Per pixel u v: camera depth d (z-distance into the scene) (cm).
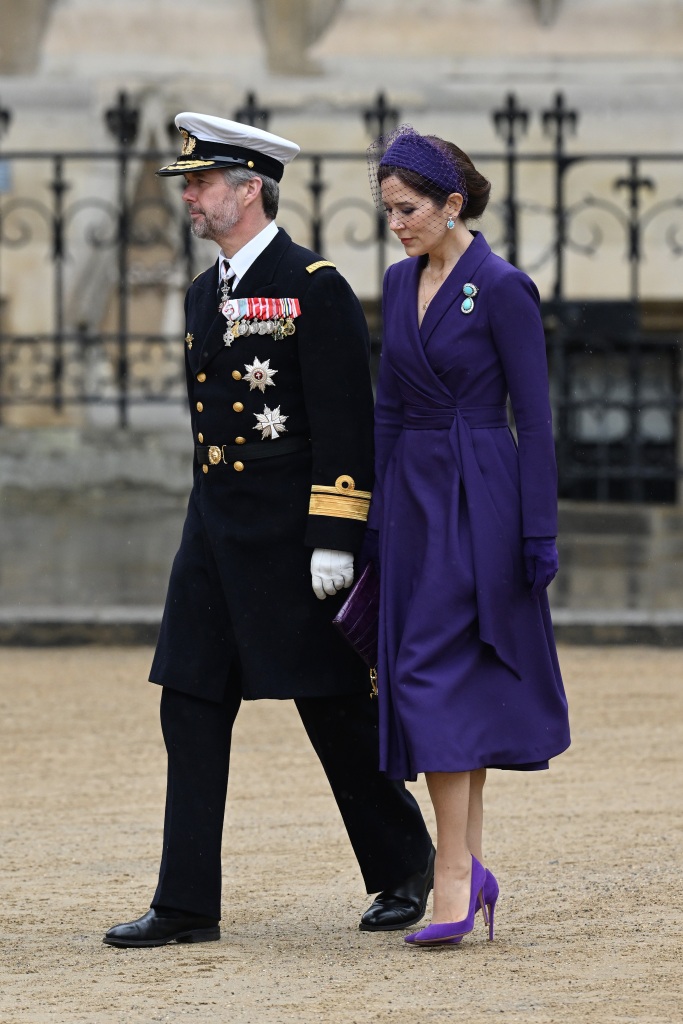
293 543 1620
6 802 2177
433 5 5759
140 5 5709
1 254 5572
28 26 5656
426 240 1572
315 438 1603
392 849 1658
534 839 1969
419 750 1514
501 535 1559
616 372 5622
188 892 1591
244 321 1620
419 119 5728
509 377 1563
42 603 3506
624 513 4969
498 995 1403
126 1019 1353
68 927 1652
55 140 5631
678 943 1559
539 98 5706
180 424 5475
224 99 5656
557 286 4681
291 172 5678
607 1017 1335
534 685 1584
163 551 4334
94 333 5531
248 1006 1383
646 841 1947
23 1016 1366
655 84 5694
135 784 2278
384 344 1620
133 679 3030
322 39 5731
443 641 1543
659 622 3356
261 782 2277
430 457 1577
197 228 1639
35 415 5516
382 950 1562
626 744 2481
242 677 1625
